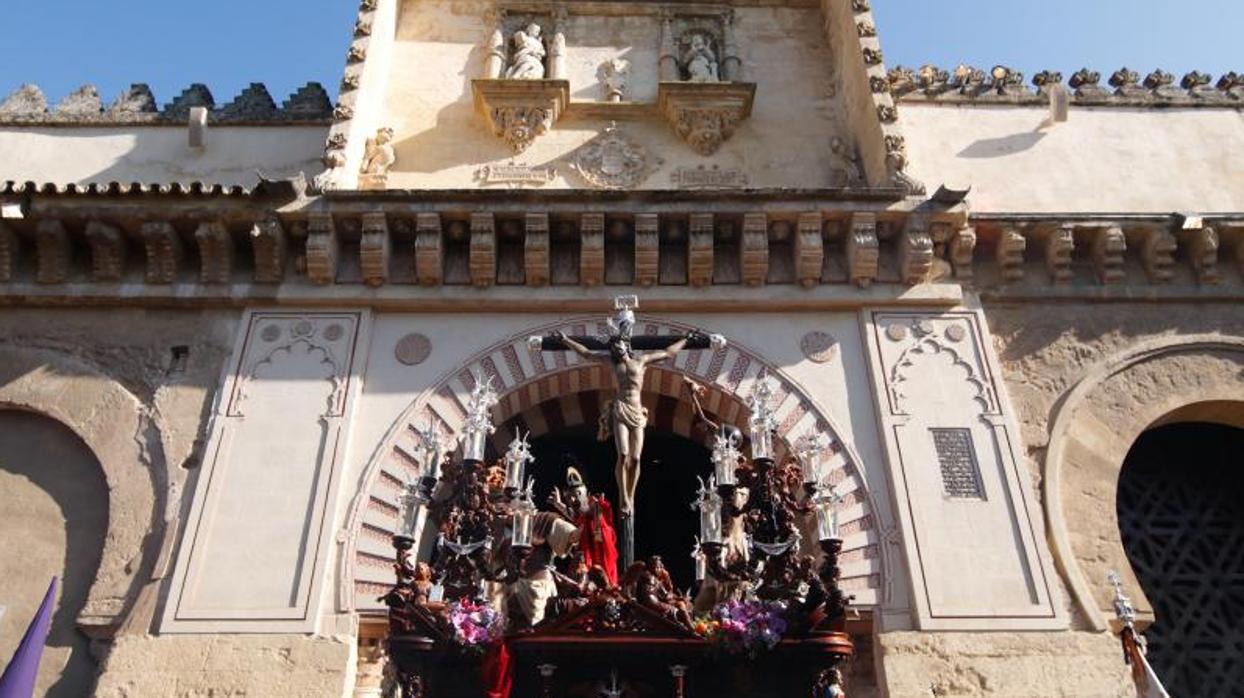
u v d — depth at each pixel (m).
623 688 6.16
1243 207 10.89
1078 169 11.15
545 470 11.99
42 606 7.60
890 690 7.57
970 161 11.19
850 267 9.78
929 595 8.03
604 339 9.05
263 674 7.58
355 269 9.84
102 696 7.46
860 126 11.04
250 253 9.91
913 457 8.79
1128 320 9.89
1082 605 8.09
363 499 8.52
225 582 8.05
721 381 9.30
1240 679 8.87
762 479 6.91
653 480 12.23
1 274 9.73
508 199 9.68
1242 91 11.92
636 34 12.33
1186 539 9.66
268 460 8.70
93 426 9.07
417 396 9.15
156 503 8.63
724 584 6.61
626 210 9.66
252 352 9.34
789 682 6.20
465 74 11.86
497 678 6.00
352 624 7.88
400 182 10.79
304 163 11.09
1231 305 10.02
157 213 9.61
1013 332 9.77
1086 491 8.87
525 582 6.82
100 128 11.49
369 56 11.14
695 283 9.78
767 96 11.75
